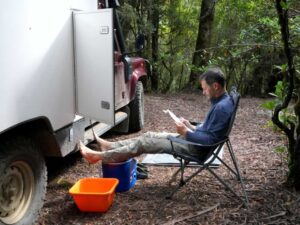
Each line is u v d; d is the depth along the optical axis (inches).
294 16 149.0
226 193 148.6
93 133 168.7
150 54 475.2
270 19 179.3
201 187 155.0
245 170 172.7
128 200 144.9
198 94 443.5
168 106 354.9
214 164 178.1
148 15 463.8
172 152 143.5
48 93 135.0
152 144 146.6
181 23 487.8
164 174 171.5
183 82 508.7
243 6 286.8
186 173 171.0
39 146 142.3
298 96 143.0
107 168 150.8
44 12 131.1
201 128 142.6
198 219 129.3
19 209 123.7
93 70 149.1
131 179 155.5
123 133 252.2
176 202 142.0
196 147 142.6
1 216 117.2
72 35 150.7
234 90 148.0
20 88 119.0
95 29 145.7
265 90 447.2
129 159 154.0
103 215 133.5
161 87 499.5
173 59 478.3
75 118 158.1
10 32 114.0
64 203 143.5
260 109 343.9
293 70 135.3
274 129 164.2
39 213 130.7
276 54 322.7
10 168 119.2
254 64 397.1
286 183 151.9
